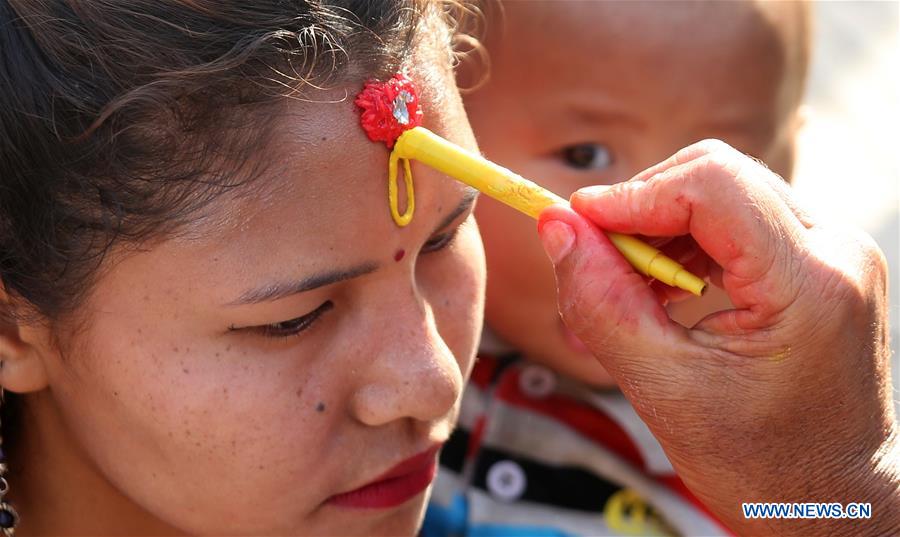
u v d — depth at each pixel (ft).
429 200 1.90
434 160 1.87
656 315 1.85
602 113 2.34
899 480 1.88
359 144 1.85
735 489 1.89
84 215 1.85
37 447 2.04
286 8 1.84
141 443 1.91
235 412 1.87
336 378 1.89
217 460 1.89
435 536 2.34
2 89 1.85
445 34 1.96
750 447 1.86
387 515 1.97
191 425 1.88
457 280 1.97
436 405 1.90
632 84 2.32
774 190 1.85
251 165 1.83
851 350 1.84
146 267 1.85
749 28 2.33
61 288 1.87
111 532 2.06
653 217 1.85
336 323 1.89
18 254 1.88
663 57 2.32
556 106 2.34
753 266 1.81
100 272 1.86
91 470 2.03
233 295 1.84
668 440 1.89
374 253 1.86
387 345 1.89
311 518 1.94
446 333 1.96
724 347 1.84
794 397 1.84
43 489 2.06
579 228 1.86
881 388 1.89
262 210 1.83
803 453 1.86
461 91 2.27
